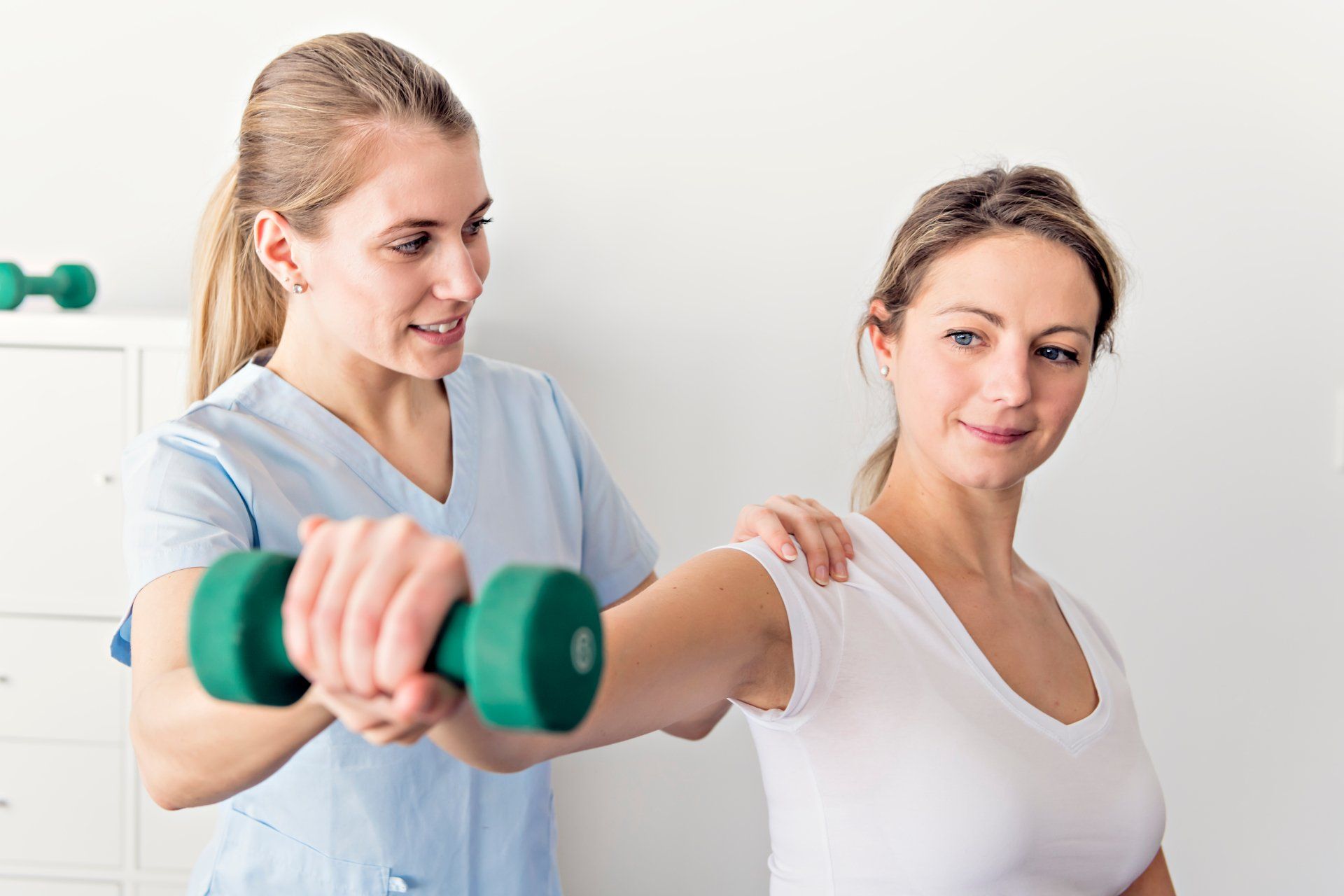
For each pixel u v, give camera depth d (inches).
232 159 81.7
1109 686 39.0
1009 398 35.4
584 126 78.5
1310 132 74.4
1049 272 35.5
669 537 80.5
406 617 14.9
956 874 32.8
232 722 24.5
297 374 45.6
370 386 45.9
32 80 82.7
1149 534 77.5
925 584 36.2
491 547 48.1
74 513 70.6
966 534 38.4
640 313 79.4
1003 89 76.0
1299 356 75.7
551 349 80.1
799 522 35.4
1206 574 77.4
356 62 41.0
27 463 70.7
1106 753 36.7
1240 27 74.1
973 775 33.2
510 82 78.8
